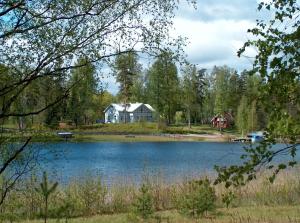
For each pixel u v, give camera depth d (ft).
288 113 11.72
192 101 353.51
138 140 258.16
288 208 43.47
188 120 378.12
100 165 121.29
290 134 11.42
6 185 27.14
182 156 160.15
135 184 54.39
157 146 219.82
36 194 38.68
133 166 119.65
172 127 336.29
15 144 24.85
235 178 11.98
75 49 22.90
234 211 42.24
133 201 43.06
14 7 21.53
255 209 43.06
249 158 12.37
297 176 53.31
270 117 11.82
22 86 23.57
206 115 395.55
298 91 11.71
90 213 43.45
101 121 389.60
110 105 388.78
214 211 41.52
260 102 12.05
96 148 200.75
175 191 47.93
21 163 25.07
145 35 23.49
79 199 43.55
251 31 12.03
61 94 24.18
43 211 38.65
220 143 244.01
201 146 219.41
